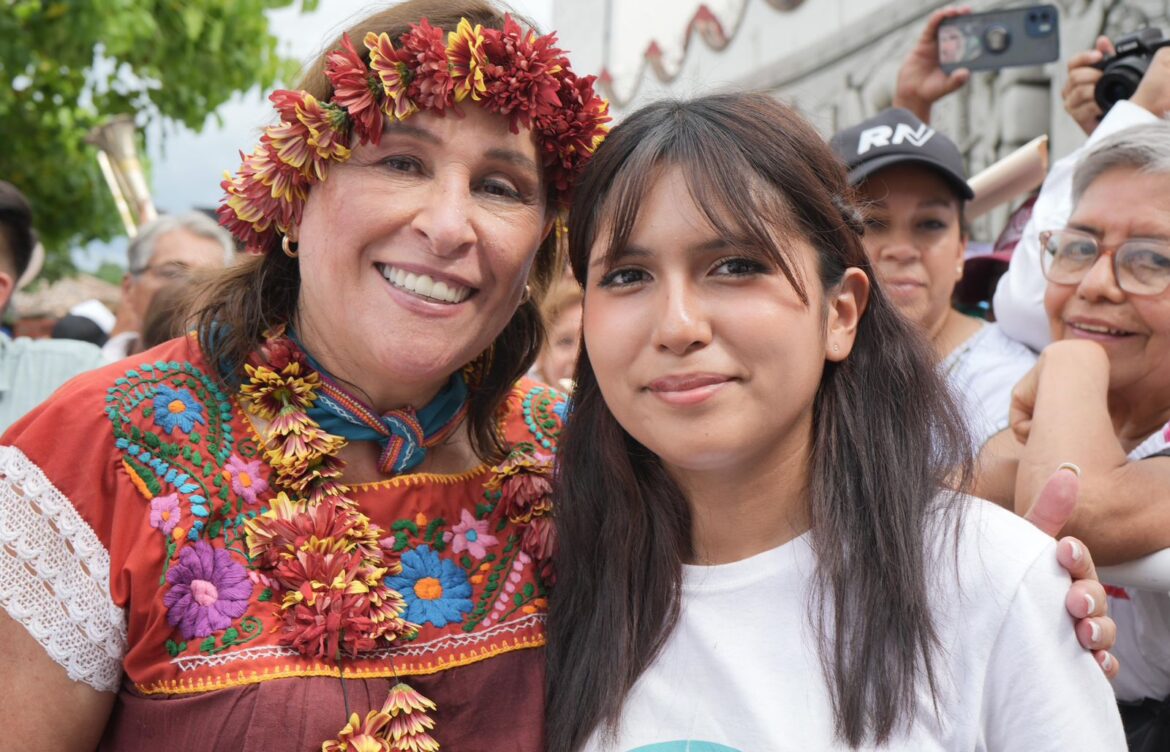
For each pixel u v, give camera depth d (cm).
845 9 494
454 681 153
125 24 612
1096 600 134
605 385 146
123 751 145
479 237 151
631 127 147
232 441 153
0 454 143
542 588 165
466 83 145
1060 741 131
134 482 144
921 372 155
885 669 136
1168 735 182
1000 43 300
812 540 147
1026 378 191
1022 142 405
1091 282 189
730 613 148
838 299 151
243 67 682
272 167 151
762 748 137
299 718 140
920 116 310
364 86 147
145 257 381
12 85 668
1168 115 216
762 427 140
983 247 352
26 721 139
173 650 142
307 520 149
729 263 139
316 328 159
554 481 168
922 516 144
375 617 147
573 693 153
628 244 142
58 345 317
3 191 308
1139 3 354
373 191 148
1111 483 168
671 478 157
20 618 139
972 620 136
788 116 149
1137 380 191
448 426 167
